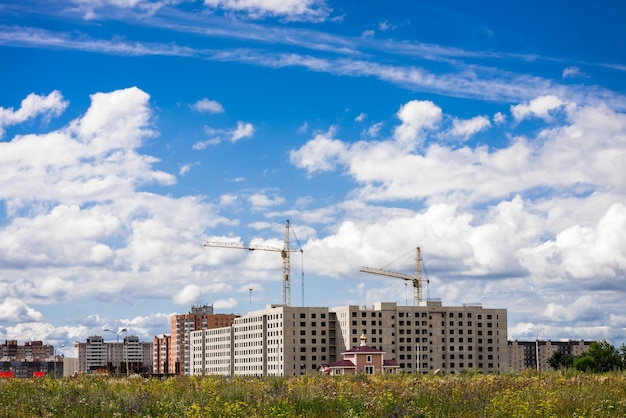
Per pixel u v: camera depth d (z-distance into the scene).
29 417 53.19
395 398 59.53
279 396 60.72
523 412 51.97
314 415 53.81
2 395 62.28
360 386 70.44
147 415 54.00
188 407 54.19
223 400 60.47
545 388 66.62
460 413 53.34
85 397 60.47
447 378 88.38
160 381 80.25
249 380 83.62
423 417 52.69
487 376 86.50
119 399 58.91
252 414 53.50
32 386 68.81
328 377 91.75
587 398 58.16
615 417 52.03
